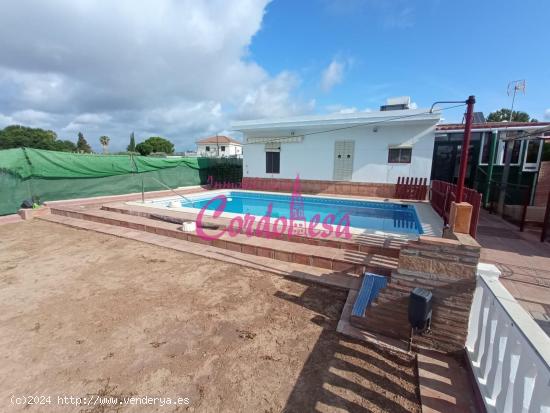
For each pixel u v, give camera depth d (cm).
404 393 223
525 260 490
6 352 272
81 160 1089
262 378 238
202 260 515
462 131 1171
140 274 453
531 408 148
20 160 927
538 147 980
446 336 259
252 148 1518
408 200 1136
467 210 280
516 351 175
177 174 1505
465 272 246
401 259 273
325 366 252
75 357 264
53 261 512
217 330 305
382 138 1206
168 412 206
